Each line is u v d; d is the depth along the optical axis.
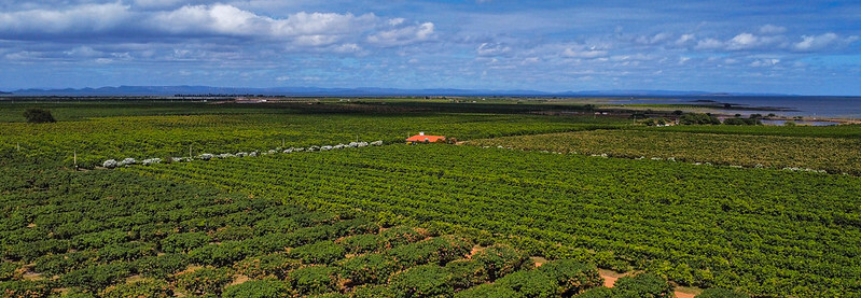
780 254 34.50
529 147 99.38
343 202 49.66
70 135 109.31
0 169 63.16
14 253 32.94
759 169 71.31
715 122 181.50
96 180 56.78
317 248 33.53
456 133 125.75
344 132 128.75
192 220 40.62
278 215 43.88
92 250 34.78
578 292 30.12
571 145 104.44
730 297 26.91
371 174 64.06
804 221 43.62
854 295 28.09
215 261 32.66
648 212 44.97
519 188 55.16
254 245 34.56
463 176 62.19
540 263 35.22
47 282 28.14
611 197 52.19
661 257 34.56
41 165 69.81
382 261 31.09
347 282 30.75
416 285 28.22
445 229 40.91
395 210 46.59
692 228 40.16
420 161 75.25
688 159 83.88
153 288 27.22
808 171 69.75
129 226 39.44
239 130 128.88
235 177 61.38
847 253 35.12
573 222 42.16
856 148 101.88
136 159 76.62
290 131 127.94
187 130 127.50
